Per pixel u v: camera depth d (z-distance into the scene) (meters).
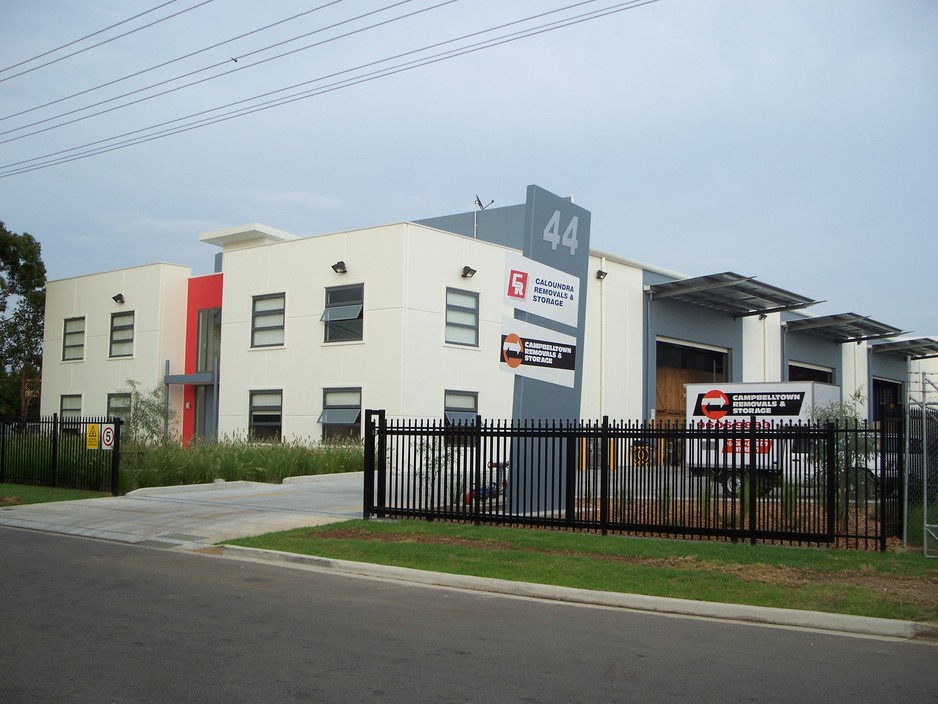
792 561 12.03
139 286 38.25
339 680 6.63
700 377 44.75
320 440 31.00
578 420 18.38
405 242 29.94
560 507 15.12
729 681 6.95
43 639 7.76
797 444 13.68
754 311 43.78
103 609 9.12
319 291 32.03
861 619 9.12
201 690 6.30
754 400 27.52
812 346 50.22
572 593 10.52
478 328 32.38
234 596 10.02
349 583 11.19
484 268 32.75
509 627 8.77
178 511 17.89
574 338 19.59
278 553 13.08
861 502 17.42
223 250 40.72
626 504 15.18
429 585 11.27
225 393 34.41
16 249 41.81
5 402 46.06
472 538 14.13
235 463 25.09
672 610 9.95
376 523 15.77
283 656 7.31
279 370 32.84
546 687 6.61
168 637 7.91
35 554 13.16
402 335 29.61
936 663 7.73
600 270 37.25
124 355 38.56
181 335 38.03
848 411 24.64
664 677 7.02
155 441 29.20
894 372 59.16
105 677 6.57
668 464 14.39
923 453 12.85
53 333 41.91
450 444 16.20
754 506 13.52
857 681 7.05
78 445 22.20
